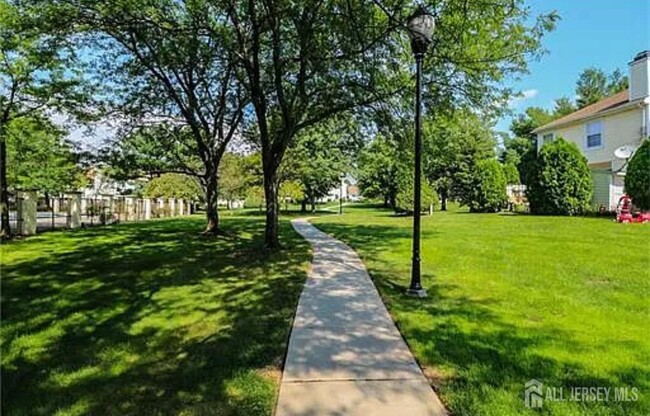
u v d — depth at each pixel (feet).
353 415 9.83
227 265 29.25
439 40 28.81
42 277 25.55
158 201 93.61
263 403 10.46
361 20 26.48
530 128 154.61
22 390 11.55
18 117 46.19
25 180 84.17
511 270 24.72
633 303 18.03
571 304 18.04
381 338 14.66
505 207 82.94
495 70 32.30
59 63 43.34
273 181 36.55
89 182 109.40
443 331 15.12
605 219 52.95
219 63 44.52
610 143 67.05
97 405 10.66
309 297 20.16
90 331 16.15
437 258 29.30
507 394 10.66
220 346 14.39
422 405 10.23
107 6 31.48
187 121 48.75
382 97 33.09
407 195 77.71
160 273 26.68
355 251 34.35
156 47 40.47
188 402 10.67
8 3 34.83
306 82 35.19
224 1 31.53
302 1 27.07
